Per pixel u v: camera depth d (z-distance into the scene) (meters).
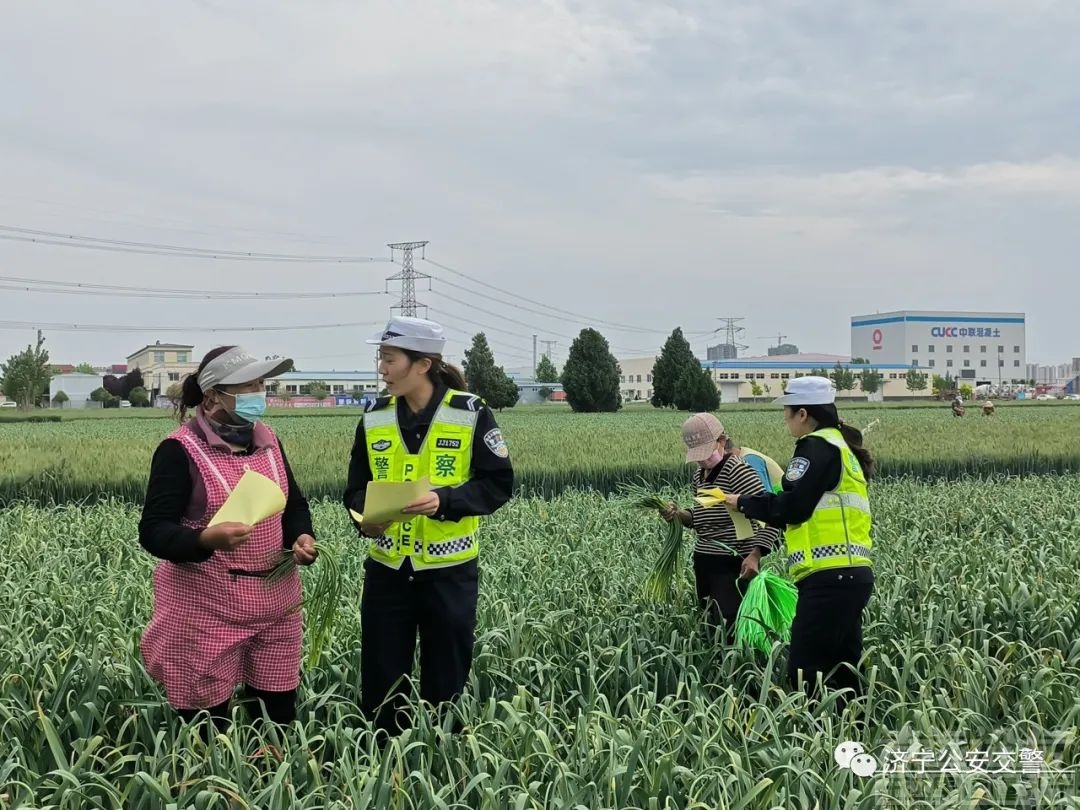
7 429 39.25
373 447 4.88
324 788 3.95
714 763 4.11
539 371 126.69
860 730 4.95
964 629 6.37
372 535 4.68
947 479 19.23
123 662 5.51
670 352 70.88
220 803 3.86
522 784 3.90
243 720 4.60
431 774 4.14
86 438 27.02
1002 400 98.81
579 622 6.52
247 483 4.26
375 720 4.66
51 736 4.03
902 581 7.23
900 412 52.16
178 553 4.21
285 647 4.68
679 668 5.76
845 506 5.29
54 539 10.21
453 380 4.98
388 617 4.86
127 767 4.49
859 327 180.88
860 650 5.52
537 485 16.98
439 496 4.61
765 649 5.92
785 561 8.71
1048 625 6.36
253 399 4.52
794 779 4.05
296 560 4.60
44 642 5.62
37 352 77.56
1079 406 66.31
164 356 120.94
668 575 7.02
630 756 3.94
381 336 4.79
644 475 17.70
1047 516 11.62
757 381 119.44
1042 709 5.04
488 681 5.52
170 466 4.36
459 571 4.82
